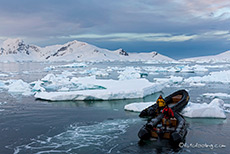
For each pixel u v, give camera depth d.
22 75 49.50
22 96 22.09
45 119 14.08
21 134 11.42
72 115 14.94
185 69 58.19
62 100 19.48
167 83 31.53
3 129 12.22
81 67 91.50
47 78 35.69
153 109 14.16
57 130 12.02
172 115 10.63
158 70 58.81
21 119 14.11
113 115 14.84
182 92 16.81
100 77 44.03
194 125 12.50
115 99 19.72
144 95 20.80
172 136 9.55
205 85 29.39
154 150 9.40
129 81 25.11
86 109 16.52
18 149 9.62
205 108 14.00
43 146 9.94
